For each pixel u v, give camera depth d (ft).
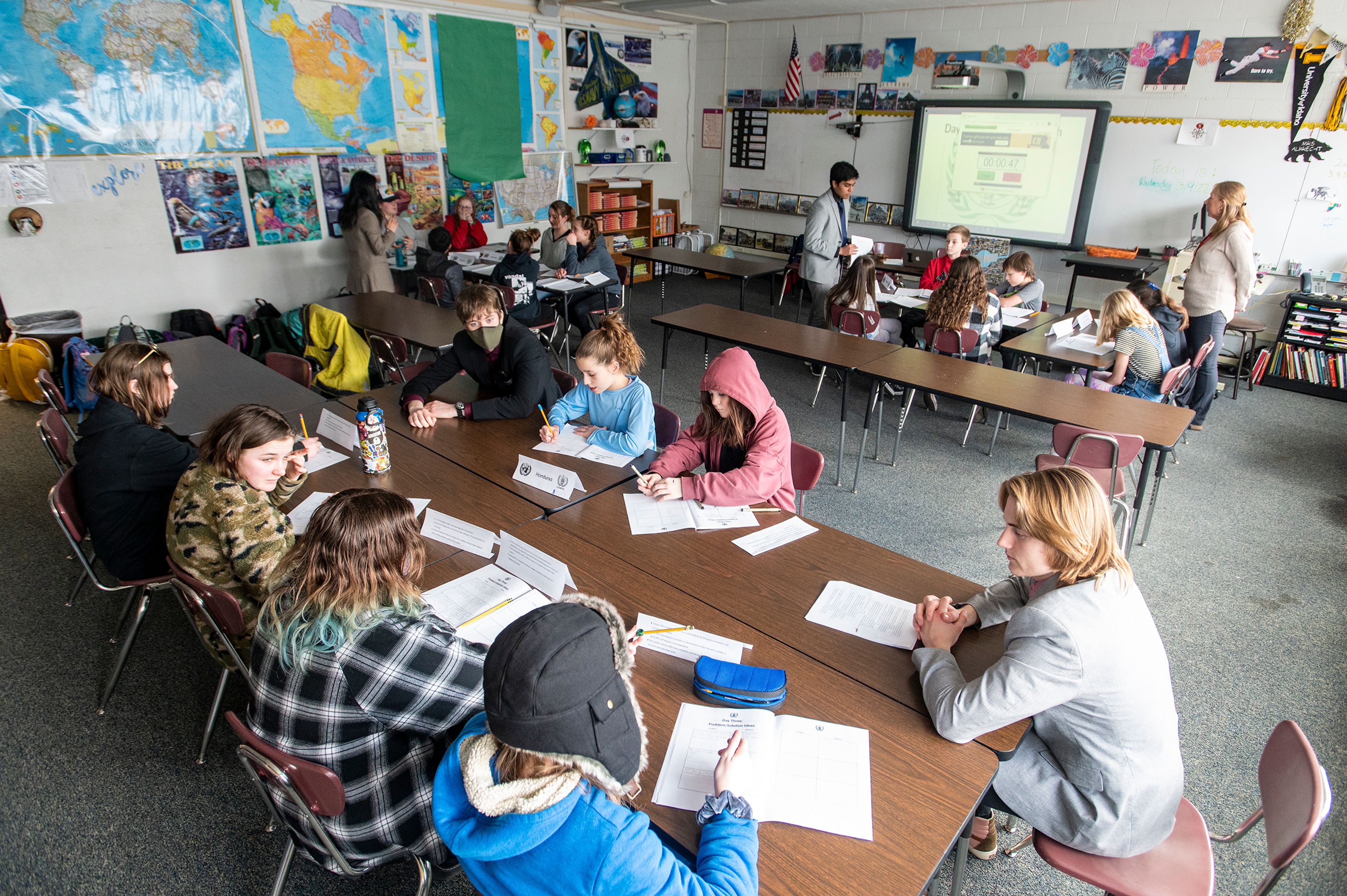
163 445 7.44
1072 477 4.58
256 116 18.45
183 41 16.96
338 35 19.38
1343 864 6.47
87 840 6.45
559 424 9.23
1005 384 11.96
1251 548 11.41
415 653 4.25
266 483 6.33
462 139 22.74
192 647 8.87
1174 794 4.64
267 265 19.54
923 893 3.56
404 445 8.69
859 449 14.56
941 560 10.91
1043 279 22.82
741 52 27.63
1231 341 19.69
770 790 4.09
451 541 6.63
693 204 30.89
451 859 5.03
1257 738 7.77
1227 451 14.93
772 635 5.41
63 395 15.34
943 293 15.05
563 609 3.06
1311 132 17.71
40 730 7.60
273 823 6.65
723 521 7.02
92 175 16.40
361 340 13.58
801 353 13.52
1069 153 21.04
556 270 19.49
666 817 3.88
